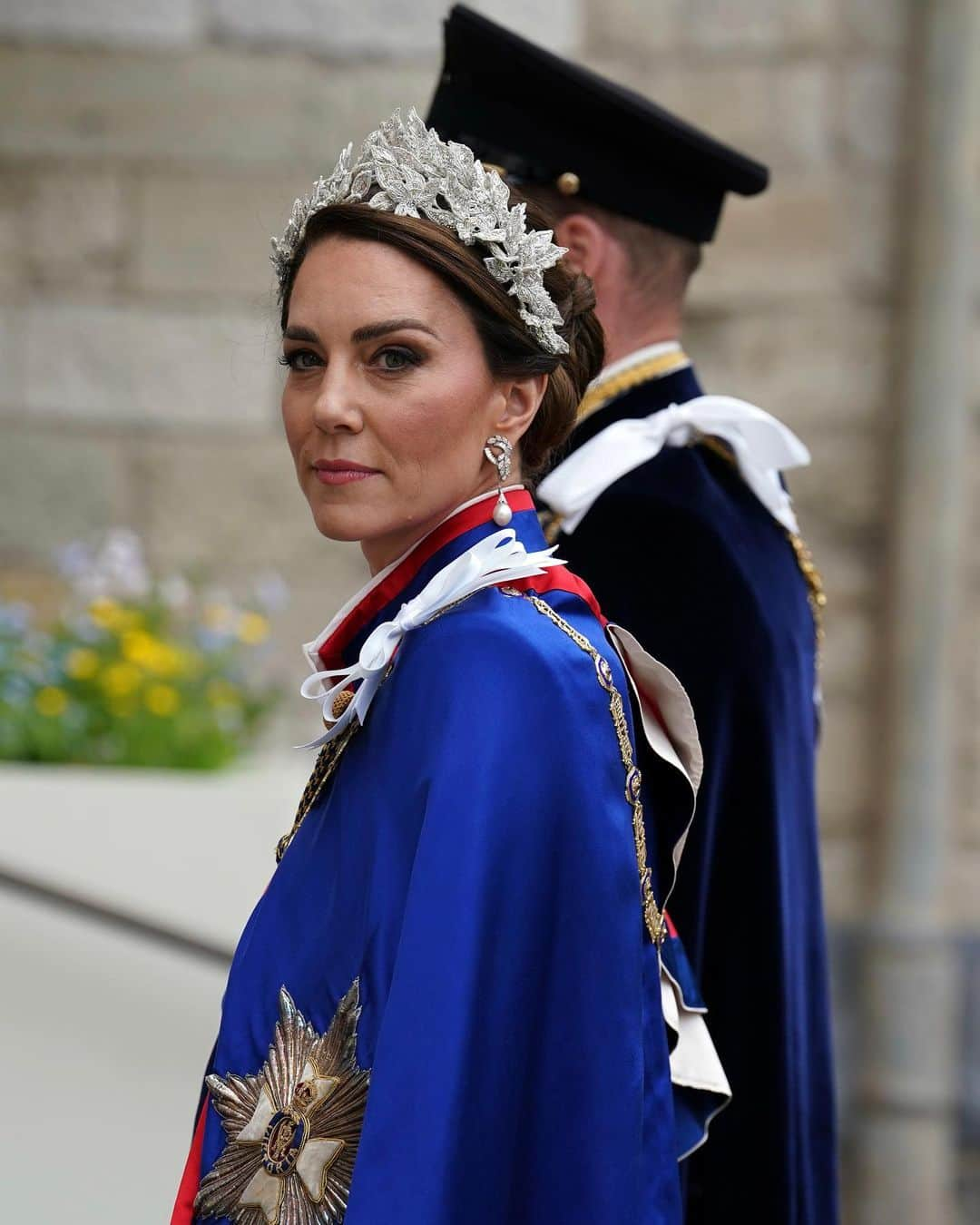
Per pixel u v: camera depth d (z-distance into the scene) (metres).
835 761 16.50
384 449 4.41
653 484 6.61
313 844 4.62
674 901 6.35
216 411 16.02
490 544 4.53
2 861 11.12
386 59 15.99
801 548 7.20
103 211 15.95
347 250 4.43
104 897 11.34
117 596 13.60
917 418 16.03
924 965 16.19
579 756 4.34
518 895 4.22
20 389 15.98
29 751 12.30
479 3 15.99
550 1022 4.29
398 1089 4.04
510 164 7.09
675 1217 4.64
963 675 16.30
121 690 12.45
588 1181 4.30
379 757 4.43
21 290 15.96
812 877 7.02
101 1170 10.91
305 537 16.09
